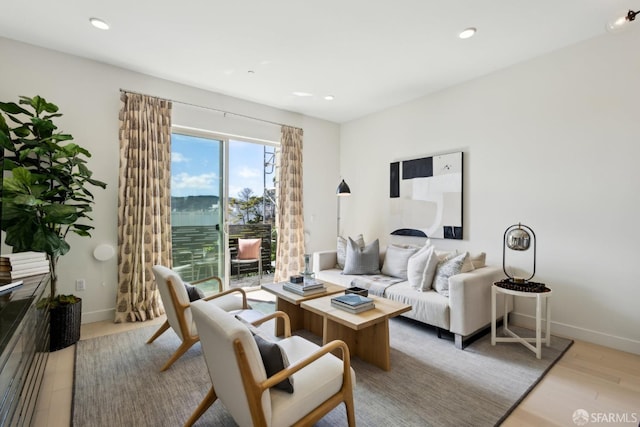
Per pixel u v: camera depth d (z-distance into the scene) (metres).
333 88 3.87
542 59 3.04
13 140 2.44
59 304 2.63
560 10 2.36
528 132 3.13
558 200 2.94
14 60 2.81
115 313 3.24
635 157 2.54
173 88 3.67
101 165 3.21
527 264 3.14
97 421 1.71
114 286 3.30
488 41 2.80
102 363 2.34
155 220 3.44
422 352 2.56
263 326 3.16
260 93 4.04
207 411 1.81
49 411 1.80
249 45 2.88
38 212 2.45
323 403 1.49
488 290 2.85
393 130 4.52
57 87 2.99
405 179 4.30
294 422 1.37
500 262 3.34
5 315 1.56
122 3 2.29
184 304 2.27
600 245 2.71
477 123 3.54
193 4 2.29
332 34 2.69
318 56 3.07
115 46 2.91
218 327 1.26
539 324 2.45
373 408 1.83
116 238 3.29
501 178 3.34
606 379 2.15
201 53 3.03
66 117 3.04
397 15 2.42
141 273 3.32
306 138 4.96
